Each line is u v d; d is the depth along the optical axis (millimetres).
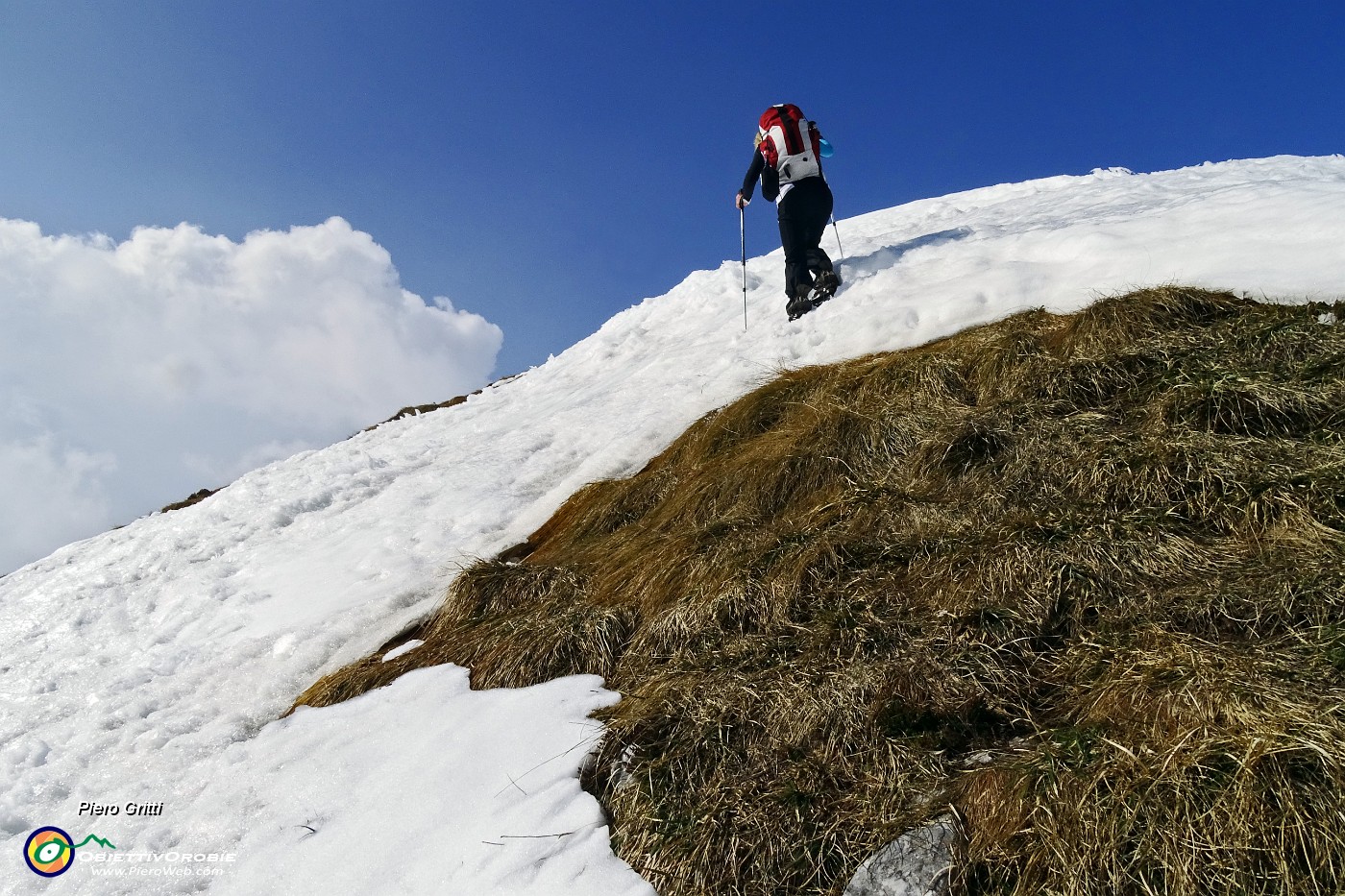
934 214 15406
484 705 6211
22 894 5625
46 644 10023
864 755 4512
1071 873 3500
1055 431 6250
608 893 4297
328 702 7148
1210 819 3389
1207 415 5770
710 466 8227
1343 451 5129
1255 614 4324
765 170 11555
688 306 15172
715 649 5777
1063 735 3988
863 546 6012
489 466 11117
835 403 7980
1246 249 7770
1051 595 4941
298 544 10586
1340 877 3123
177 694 7945
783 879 4109
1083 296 8242
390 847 5090
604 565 7656
